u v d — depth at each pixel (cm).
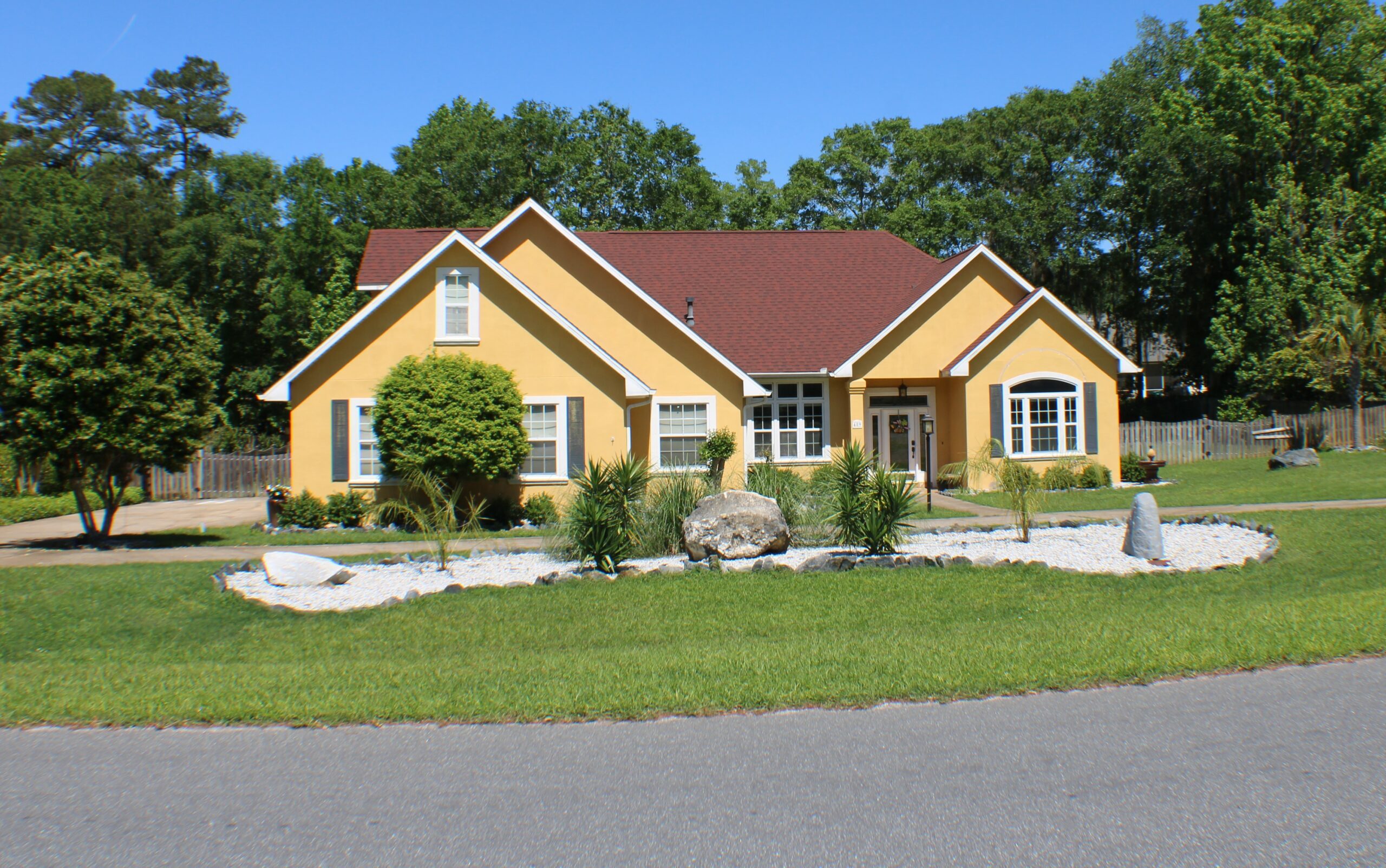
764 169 6044
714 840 527
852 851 510
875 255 3294
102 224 5103
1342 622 962
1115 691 783
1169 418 4884
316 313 4831
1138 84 5094
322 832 550
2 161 6159
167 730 750
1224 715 712
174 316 1955
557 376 2289
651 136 5847
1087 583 1332
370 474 2273
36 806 599
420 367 2142
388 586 1448
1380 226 3959
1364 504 2048
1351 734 666
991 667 850
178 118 7450
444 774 639
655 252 3238
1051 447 2780
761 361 2805
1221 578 1342
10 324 1828
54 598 1349
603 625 1166
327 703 798
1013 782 598
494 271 2270
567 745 693
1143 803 563
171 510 2967
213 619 1243
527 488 2273
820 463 2841
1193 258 4850
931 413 2902
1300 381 4172
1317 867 484
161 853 529
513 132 5372
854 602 1245
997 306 2856
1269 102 4291
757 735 703
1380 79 4219
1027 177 5312
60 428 1819
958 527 1903
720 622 1165
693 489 1711
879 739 685
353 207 5453
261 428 5375
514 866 503
